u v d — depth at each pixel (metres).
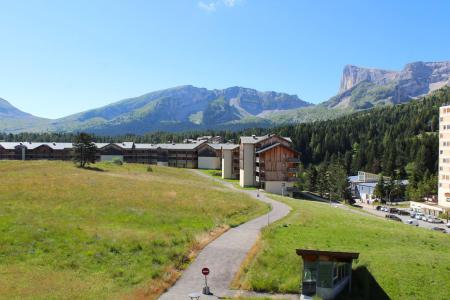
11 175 94.12
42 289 34.06
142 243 46.88
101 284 36.09
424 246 51.28
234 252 46.47
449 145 151.62
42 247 44.19
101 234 49.72
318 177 166.88
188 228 56.16
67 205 65.94
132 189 85.56
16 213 57.81
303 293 35.66
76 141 133.25
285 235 52.31
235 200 82.69
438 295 36.38
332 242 49.41
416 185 182.62
